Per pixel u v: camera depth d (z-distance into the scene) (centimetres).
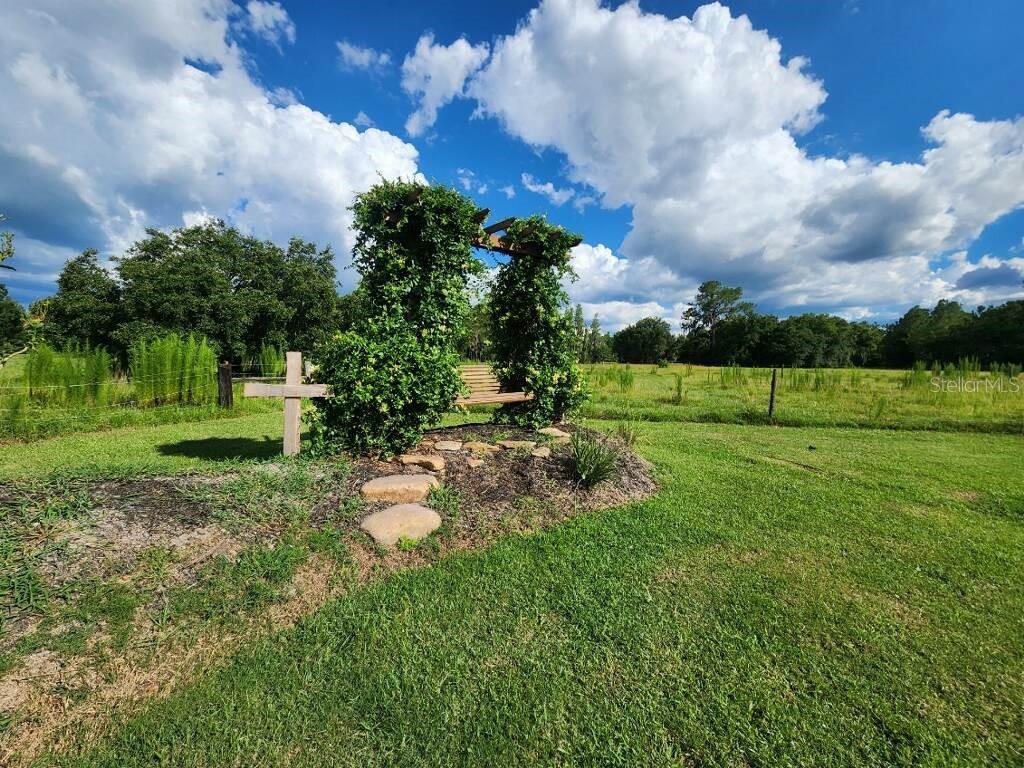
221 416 952
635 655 232
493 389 632
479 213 496
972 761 177
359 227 453
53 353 897
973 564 343
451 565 307
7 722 172
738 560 340
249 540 288
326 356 442
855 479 570
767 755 178
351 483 377
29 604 213
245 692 199
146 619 225
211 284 1897
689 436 858
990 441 891
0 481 304
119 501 292
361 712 192
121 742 174
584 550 341
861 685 215
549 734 185
